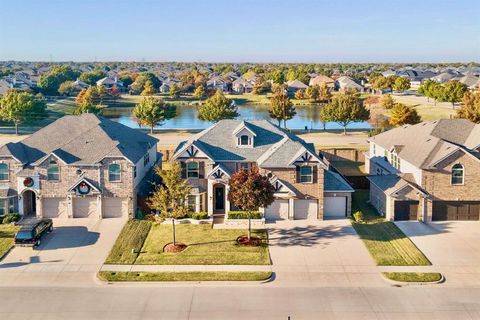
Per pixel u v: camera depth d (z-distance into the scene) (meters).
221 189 49.47
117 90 193.25
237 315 30.17
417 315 30.09
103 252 40.28
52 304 31.69
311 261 38.38
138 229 45.59
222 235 44.19
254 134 51.56
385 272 36.22
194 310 30.86
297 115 141.25
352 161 74.31
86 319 29.81
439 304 31.50
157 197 42.78
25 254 39.81
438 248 41.03
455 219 48.47
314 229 45.69
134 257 39.22
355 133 98.00
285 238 43.38
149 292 33.34
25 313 30.53
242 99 185.75
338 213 49.59
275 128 54.72
